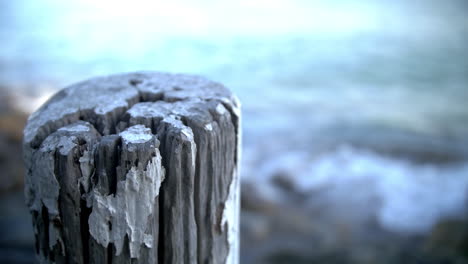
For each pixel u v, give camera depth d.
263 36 14.45
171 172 1.01
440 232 5.17
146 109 1.15
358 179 6.38
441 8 19.73
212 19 16.55
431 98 9.37
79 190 1.01
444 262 4.76
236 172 1.24
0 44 12.09
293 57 12.31
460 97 9.45
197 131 1.06
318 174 6.50
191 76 1.43
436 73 11.11
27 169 1.12
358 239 5.21
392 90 9.94
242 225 5.34
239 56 12.10
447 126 8.01
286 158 6.88
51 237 1.07
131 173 0.96
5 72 9.80
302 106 8.95
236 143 1.23
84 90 1.30
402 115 8.51
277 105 8.93
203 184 1.08
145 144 0.97
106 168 0.98
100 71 10.05
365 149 7.18
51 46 12.11
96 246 1.02
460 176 6.40
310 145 7.33
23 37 13.01
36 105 8.06
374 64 11.80
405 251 4.99
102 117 1.16
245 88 9.86
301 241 5.19
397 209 5.73
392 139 7.46
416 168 6.66
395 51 13.09
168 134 1.01
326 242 5.16
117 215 0.99
